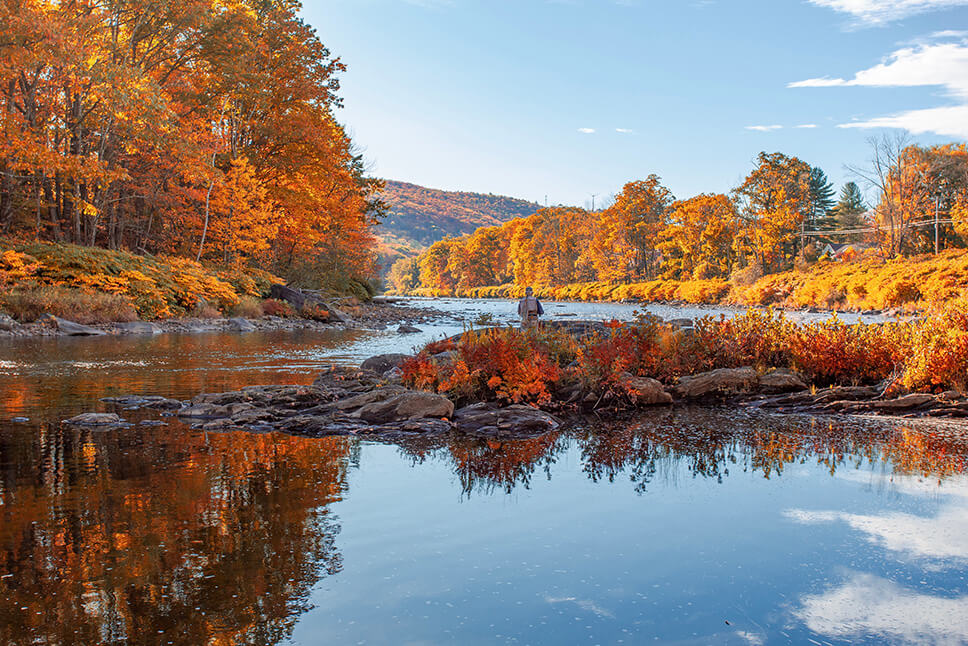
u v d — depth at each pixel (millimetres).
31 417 7668
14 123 23188
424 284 178500
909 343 10031
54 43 22500
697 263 87312
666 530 4125
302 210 39625
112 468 5516
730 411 8812
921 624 2951
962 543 3916
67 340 18094
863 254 67625
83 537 3904
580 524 4242
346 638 2764
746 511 4508
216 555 3658
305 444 6629
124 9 27406
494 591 3238
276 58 38562
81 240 27875
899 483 5195
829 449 6430
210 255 37094
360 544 3854
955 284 40906
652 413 8688
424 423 7641
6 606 3025
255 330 25016
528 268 130000
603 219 100312
